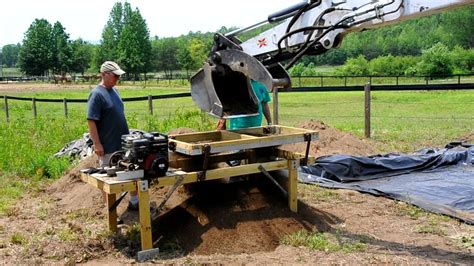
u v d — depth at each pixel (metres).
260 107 7.27
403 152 10.70
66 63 93.31
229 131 6.49
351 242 5.43
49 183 8.82
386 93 30.66
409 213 6.47
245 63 5.63
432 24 71.00
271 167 5.84
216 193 6.10
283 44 5.75
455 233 5.77
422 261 4.91
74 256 5.33
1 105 27.80
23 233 6.14
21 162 10.03
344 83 36.00
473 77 38.12
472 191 7.40
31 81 65.19
